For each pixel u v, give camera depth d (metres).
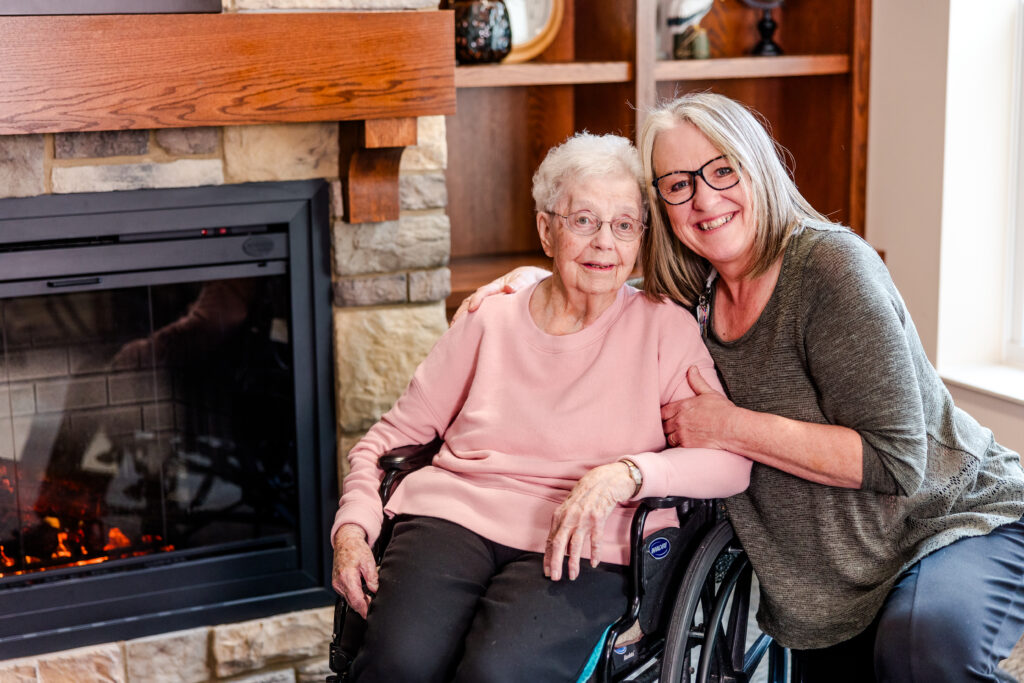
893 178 2.84
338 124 2.26
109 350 2.27
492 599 1.63
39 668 2.22
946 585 1.61
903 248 2.83
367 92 2.13
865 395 1.61
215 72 2.04
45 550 2.30
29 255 2.11
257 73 2.06
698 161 1.69
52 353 2.23
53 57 1.94
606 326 1.78
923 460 1.61
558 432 1.74
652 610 1.70
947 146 2.65
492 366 1.82
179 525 2.39
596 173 1.71
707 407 1.70
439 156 2.35
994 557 1.67
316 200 2.29
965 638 1.55
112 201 2.14
